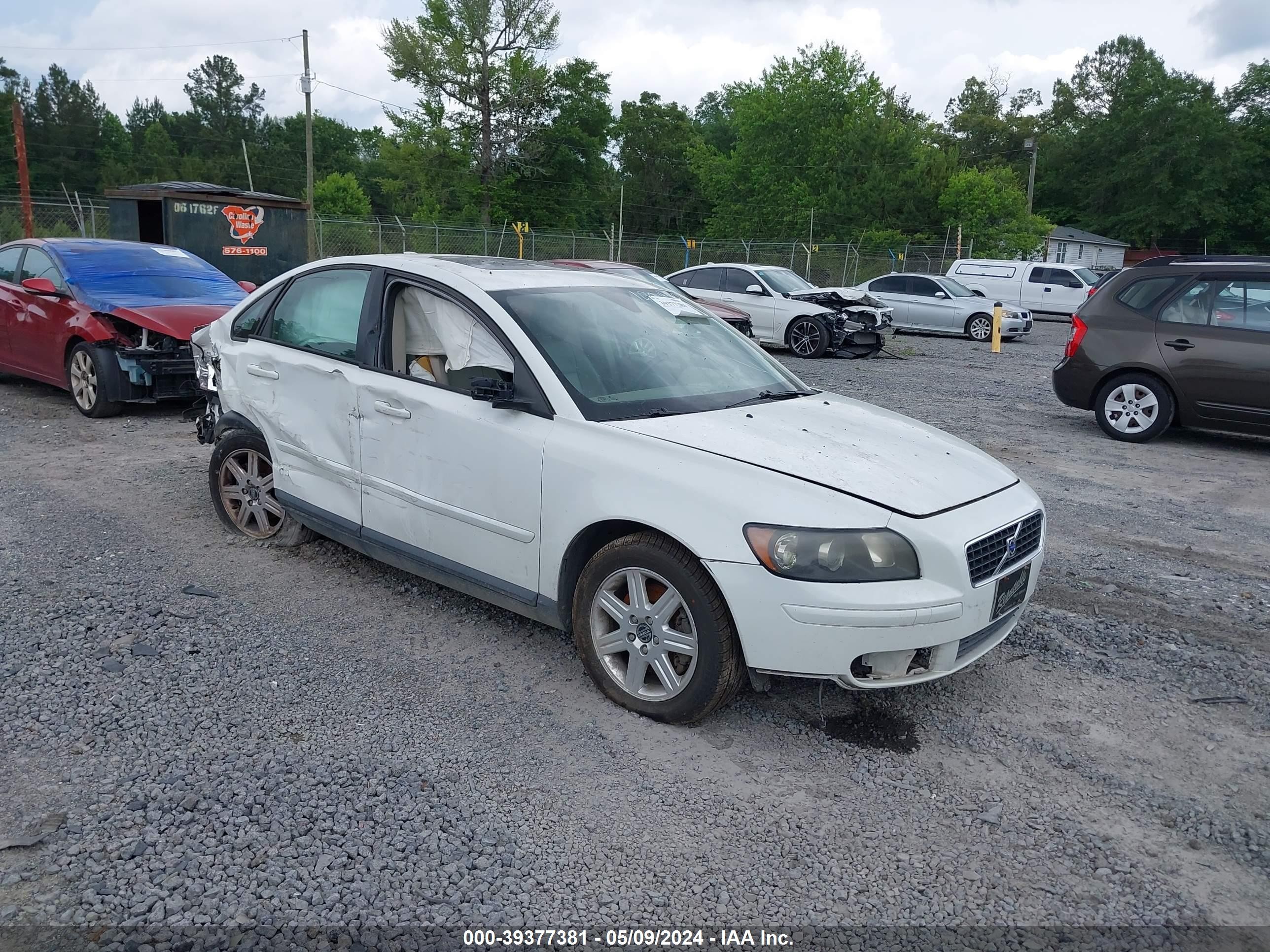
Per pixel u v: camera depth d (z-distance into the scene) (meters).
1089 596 5.16
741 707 3.76
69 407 9.36
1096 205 83.75
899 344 20.47
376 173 88.38
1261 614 4.96
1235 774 3.42
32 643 4.00
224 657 3.99
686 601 3.39
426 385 4.20
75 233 30.25
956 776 3.34
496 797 3.09
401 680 3.87
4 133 74.00
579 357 4.01
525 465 3.80
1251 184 79.50
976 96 98.88
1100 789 3.29
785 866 2.81
